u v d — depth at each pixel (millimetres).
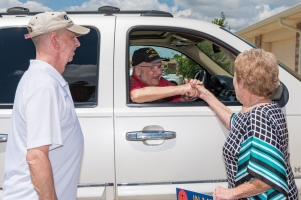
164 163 2502
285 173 1746
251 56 1847
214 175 2543
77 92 2553
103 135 2479
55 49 1794
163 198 2512
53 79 1709
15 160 1725
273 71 1826
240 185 1818
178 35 3359
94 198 2463
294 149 2576
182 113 2547
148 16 2754
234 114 2164
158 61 3053
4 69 2559
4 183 1788
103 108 2520
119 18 2705
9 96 2518
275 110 1839
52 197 1635
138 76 3078
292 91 2633
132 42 3676
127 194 2482
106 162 2473
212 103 2512
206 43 3604
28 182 1710
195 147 2521
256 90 1844
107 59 2584
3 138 2416
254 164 1736
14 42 2609
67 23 1796
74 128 1816
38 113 1617
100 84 2549
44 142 1604
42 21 1746
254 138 1763
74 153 1824
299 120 2584
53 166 1741
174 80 3869
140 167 2488
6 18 2701
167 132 2502
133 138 2469
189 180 2527
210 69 3846
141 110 2533
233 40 2717
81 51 2600
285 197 1806
